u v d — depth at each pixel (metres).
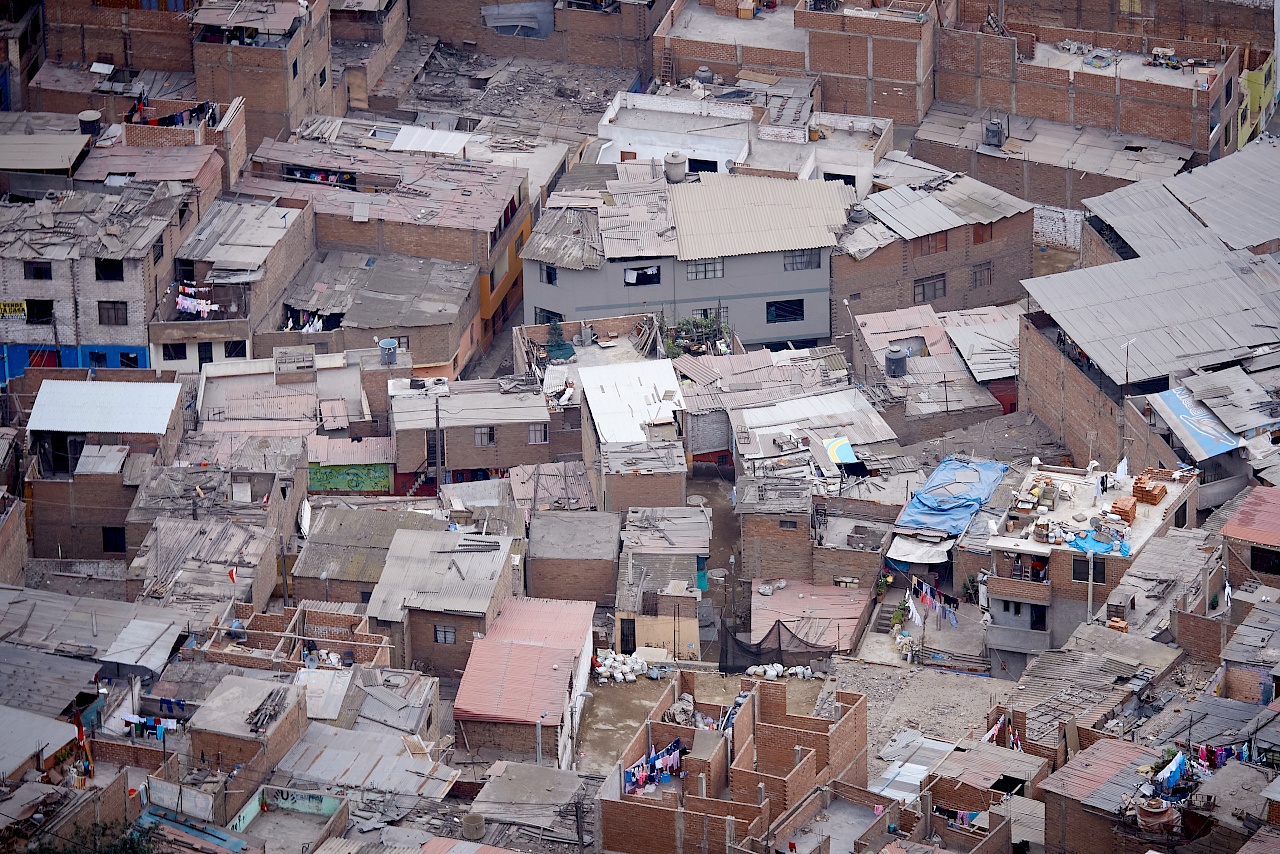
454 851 128.38
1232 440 166.88
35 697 138.38
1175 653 144.50
